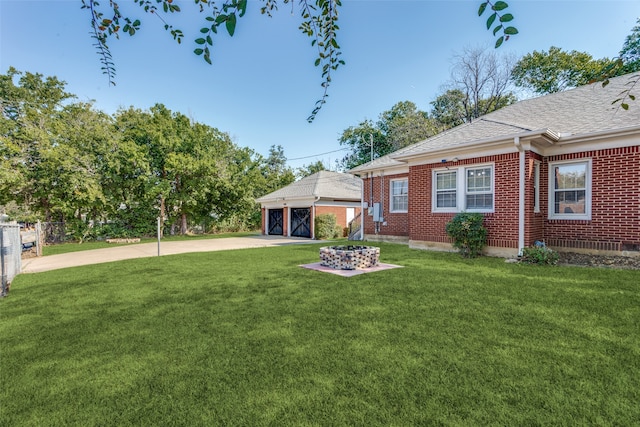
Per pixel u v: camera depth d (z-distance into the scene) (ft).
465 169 28.86
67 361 9.63
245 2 5.52
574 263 22.95
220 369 8.91
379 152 101.91
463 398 7.27
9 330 12.39
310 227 60.18
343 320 12.55
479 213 27.37
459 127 34.24
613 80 32.76
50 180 50.16
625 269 20.33
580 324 11.51
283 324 12.30
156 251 39.60
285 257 31.42
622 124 23.11
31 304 16.08
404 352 9.64
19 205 53.42
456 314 12.91
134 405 7.36
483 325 11.67
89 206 55.42
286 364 9.08
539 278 18.65
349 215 64.64
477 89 79.51
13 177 44.62
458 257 26.96
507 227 25.82
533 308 13.41
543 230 27.12
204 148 70.74
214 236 67.67
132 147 59.00
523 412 6.73
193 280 21.03
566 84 71.97
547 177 26.89
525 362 8.86
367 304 14.60
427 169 31.71
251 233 77.46
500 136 25.04
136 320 13.23
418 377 8.21
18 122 50.44
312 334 11.23
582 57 68.18
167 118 69.10
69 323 13.07
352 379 8.20
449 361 9.02
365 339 10.67
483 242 26.55
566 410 6.76
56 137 52.21
